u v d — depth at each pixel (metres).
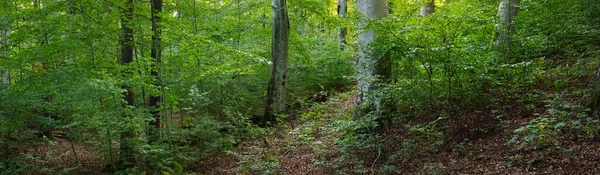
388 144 7.57
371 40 8.52
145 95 11.69
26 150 11.80
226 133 11.41
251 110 14.02
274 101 12.91
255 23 15.05
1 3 10.02
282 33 12.82
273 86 12.94
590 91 6.42
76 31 9.79
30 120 9.64
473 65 7.16
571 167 4.91
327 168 7.78
